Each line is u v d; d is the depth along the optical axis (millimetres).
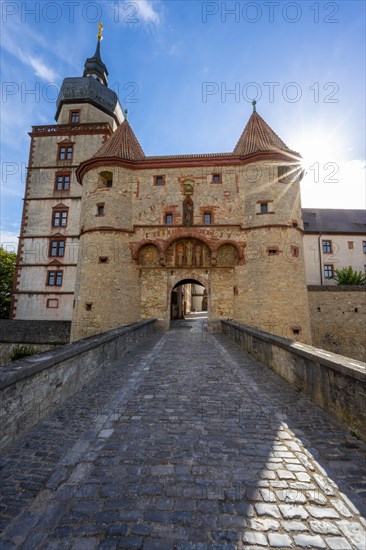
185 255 21391
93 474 3596
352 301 24453
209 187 22141
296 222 20828
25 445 4309
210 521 2848
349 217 38469
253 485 3400
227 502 3111
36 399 5035
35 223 28875
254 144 22703
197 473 3635
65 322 24391
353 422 4727
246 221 21234
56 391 5758
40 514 2928
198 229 21391
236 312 20328
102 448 4230
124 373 8414
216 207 21812
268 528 2764
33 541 2605
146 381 7613
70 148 30625
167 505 3064
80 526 2781
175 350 12227
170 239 21250
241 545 2576
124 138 24344
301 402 6117
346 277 30625
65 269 27703
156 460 3926
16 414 4465
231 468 3742
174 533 2705
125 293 20531
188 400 6219
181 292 33531
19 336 23266
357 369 4555
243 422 5145
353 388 4734
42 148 30594
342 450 4203
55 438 4527
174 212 21875
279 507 3035
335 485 3406
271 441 4465
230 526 2787
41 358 5441
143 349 12484
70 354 6270
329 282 33844
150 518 2883
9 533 2688
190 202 21875
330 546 2574
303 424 5062
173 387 7105
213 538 2650
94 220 21250
